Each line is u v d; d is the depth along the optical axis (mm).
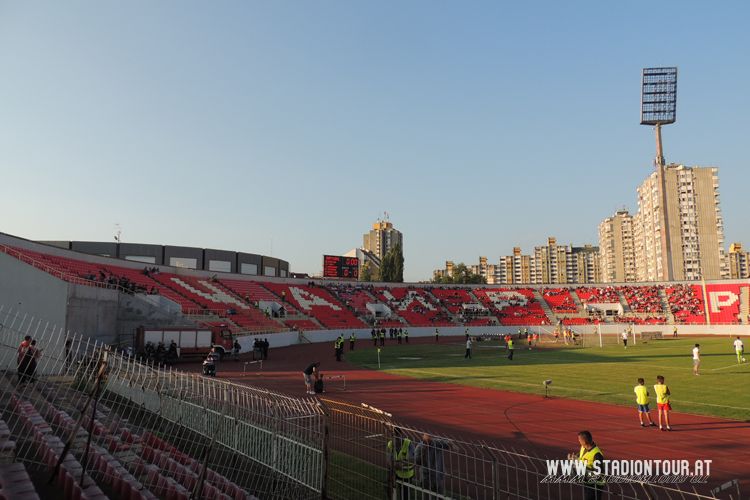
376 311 85188
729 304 81625
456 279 131500
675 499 10164
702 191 169125
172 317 42375
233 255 88375
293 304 74375
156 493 9438
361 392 25031
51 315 27953
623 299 91250
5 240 39438
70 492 8625
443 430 16594
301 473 10680
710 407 20109
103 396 13586
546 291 97562
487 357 44969
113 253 77438
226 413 13281
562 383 27641
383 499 9422
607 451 13992
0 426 9820
